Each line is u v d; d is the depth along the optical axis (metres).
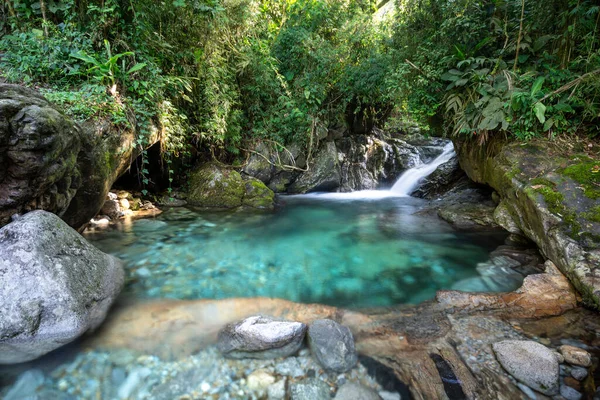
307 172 7.81
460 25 4.59
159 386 1.71
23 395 1.61
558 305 2.50
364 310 2.57
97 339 2.05
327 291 2.92
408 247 4.09
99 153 3.48
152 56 4.70
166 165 5.92
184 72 5.42
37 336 1.95
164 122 4.83
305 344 2.04
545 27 4.32
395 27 5.83
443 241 4.28
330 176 7.80
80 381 1.71
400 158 8.77
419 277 3.22
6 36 3.68
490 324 2.29
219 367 1.85
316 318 2.41
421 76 5.13
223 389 1.71
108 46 3.71
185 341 2.07
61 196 2.94
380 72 6.48
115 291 2.65
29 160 2.30
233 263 3.55
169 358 1.91
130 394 1.65
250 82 6.86
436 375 1.81
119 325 2.22
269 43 6.98
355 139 8.63
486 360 1.91
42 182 2.52
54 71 3.70
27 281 2.03
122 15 4.21
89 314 2.22
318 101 6.93
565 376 1.76
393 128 10.02
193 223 4.98
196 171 6.51
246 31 6.24
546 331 2.19
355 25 6.94
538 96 3.89
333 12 7.12
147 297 2.68
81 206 3.47
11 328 1.90
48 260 2.18
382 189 8.46
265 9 6.96
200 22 5.16
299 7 6.94
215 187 6.12
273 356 1.93
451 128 5.73
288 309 2.54
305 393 1.68
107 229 4.37
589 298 2.46
